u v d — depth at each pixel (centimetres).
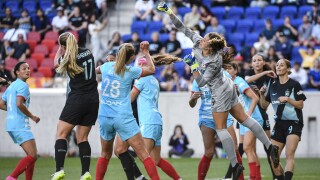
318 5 6525
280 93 3284
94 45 6400
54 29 6656
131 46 2981
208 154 3322
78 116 2984
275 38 6006
